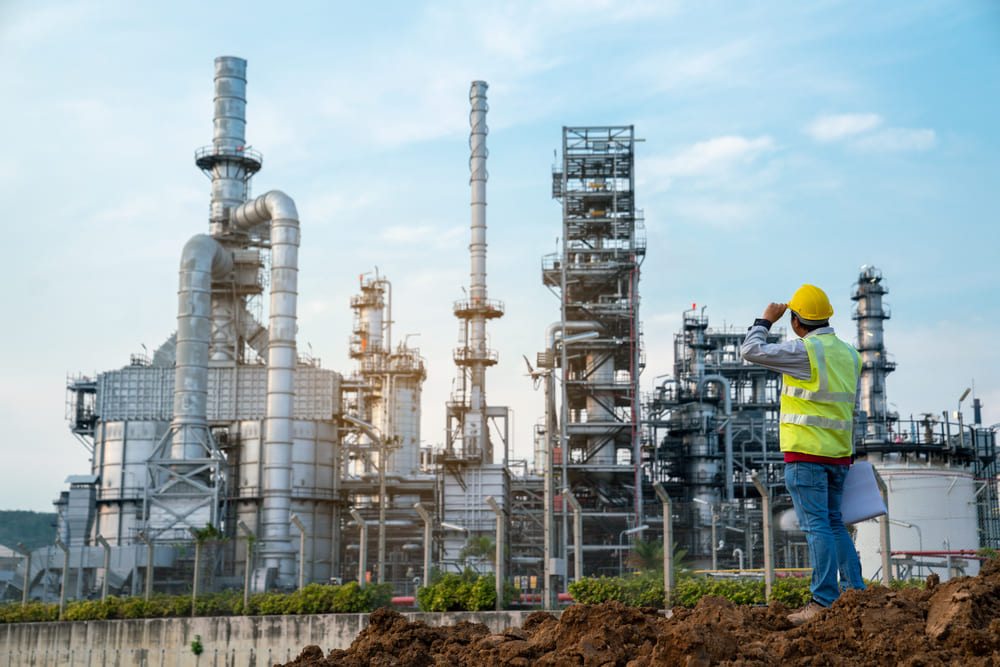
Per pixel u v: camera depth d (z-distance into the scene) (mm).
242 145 119250
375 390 143125
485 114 125438
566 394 109938
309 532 118062
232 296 120688
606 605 9695
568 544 107062
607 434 109250
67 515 117438
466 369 120438
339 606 64750
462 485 115812
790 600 45688
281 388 103875
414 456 143750
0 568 101562
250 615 68250
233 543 100375
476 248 122188
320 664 10328
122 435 118438
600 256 112625
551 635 9773
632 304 108875
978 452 108250
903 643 8141
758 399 131625
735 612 9906
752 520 105188
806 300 10594
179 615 71438
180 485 104688
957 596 8383
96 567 100000
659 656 8359
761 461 124562
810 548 10148
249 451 116688
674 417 122250
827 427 10164
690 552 102750
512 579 103812
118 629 70875
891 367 111500
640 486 106000
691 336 121562
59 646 72938
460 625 11328
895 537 90688
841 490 10375
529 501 125250
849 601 8945
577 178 114188
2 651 75188
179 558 98312
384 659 10250
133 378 119938
